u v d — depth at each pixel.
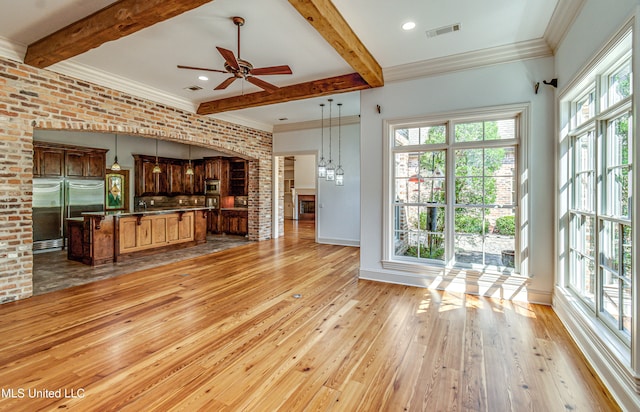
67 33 3.14
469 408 1.85
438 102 3.95
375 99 4.34
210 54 3.80
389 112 4.26
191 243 7.23
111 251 5.56
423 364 2.32
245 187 9.76
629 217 2.05
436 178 4.13
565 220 3.21
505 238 3.75
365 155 4.44
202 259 5.84
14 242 3.57
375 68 3.89
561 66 3.12
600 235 2.43
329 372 2.22
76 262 5.53
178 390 2.01
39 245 6.42
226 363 2.33
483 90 3.71
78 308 3.38
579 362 2.33
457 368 2.27
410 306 3.46
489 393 1.99
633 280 1.76
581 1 2.51
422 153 4.21
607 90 2.34
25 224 3.66
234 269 5.10
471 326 2.96
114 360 2.36
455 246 4.03
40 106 3.78
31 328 2.88
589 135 2.75
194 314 3.24
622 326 2.09
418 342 2.65
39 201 6.44
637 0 1.68
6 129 3.50
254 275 4.74
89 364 2.30
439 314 3.24
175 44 3.54
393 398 1.94
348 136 7.27
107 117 4.44
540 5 2.76
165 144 9.59
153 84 4.82
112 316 3.17
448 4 2.74
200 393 1.98
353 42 3.20
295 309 3.38
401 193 4.36
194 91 5.15
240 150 7.06
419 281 4.15
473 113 3.76
